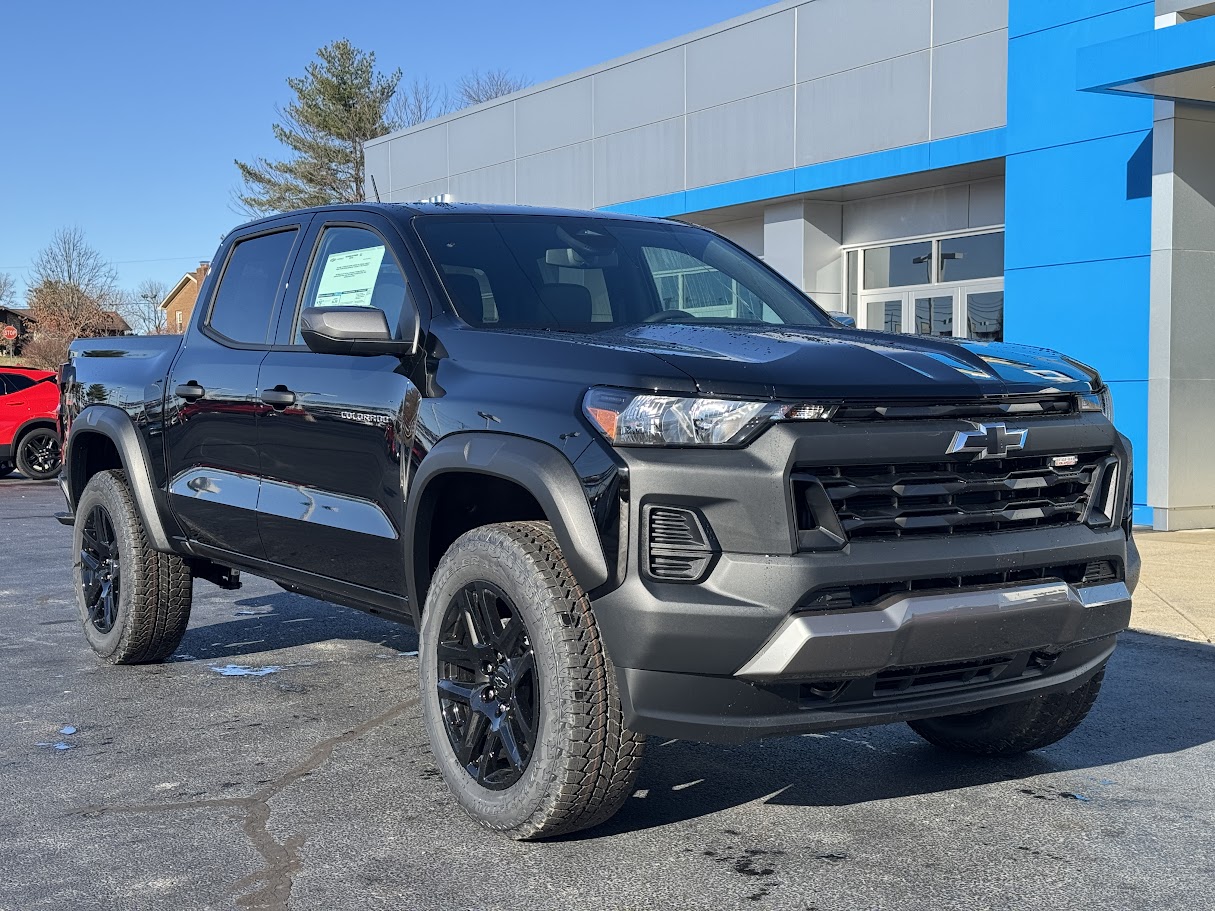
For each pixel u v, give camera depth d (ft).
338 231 15.29
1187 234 35.12
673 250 15.40
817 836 11.43
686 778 13.26
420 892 10.11
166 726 15.25
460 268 13.62
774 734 10.21
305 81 179.01
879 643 10.02
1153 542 32.65
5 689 17.20
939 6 44.27
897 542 10.27
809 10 49.44
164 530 17.43
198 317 17.57
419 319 13.10
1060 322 38.75
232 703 16.37
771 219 53.06
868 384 10.35
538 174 64.64
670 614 9.88
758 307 15.02
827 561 9.92
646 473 10.04
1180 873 10.52
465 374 12.04
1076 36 37.88
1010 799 12.53
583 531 10.26
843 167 48.11
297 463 14.44
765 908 9.78
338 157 175.32
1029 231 39.68
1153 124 35.47
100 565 18.85
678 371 10.33
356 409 13.34
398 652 19.62
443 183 72.23
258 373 15.26
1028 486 11.03
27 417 59.67
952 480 10.64
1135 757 14.02
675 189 56.24
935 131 44.65
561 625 10.52
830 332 12.44
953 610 10.32
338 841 11.28
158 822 11.82
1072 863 10.75
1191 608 22.99
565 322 13.33
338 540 13.71
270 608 23.67
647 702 10.15
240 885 10.28
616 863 10.74
